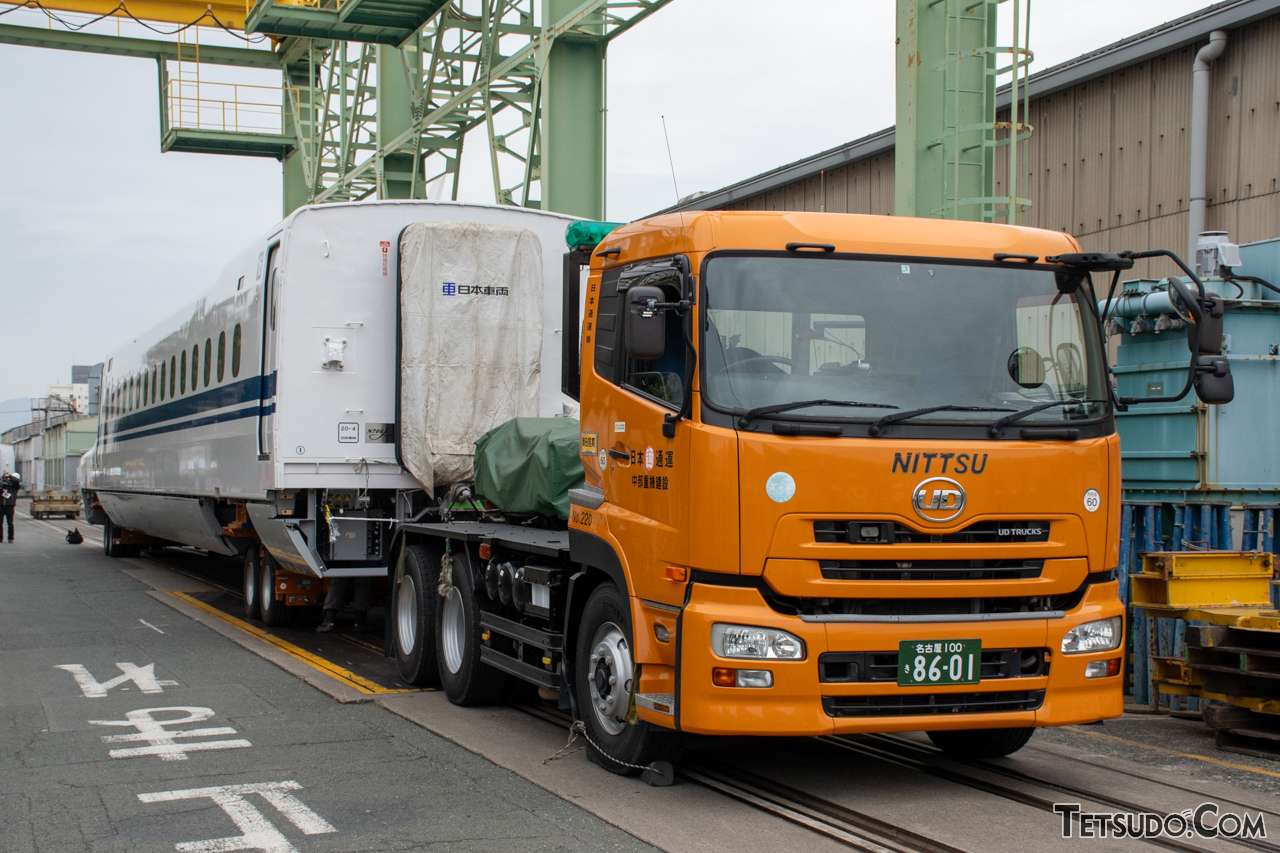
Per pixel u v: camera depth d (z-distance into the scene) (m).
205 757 7.03
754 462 5.62
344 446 10.64
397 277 10.77
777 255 5.98
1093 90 15.33
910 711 5.78
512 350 10.65
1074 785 6.40
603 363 6.86
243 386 12.21
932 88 11.75
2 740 7.47
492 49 21.34
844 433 5.71
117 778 6.53
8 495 29.08
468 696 8.44
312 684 9.44
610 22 18.98
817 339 5.91
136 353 20.03
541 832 5.53
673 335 6.09
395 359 10.76
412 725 8.00
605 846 5.33
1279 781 6.50
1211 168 13.66
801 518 5.61
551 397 10.96
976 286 6.15
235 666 10.41
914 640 5.67
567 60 19.48
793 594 5.60
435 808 5.94
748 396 5.75
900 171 11.87
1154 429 9.09
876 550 5.65
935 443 5.77
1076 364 6.20
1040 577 5.90
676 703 5.77
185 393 15.68
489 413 10.55
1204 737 7.69
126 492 20.62
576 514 6.99
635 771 6.53
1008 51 11.47
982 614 5.83
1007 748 6.90
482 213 10.99
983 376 6.00
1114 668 6.09
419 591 9.22
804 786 6.36
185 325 15.82
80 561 23.00
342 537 10.77
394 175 27.16
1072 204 15.62
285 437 10.47
